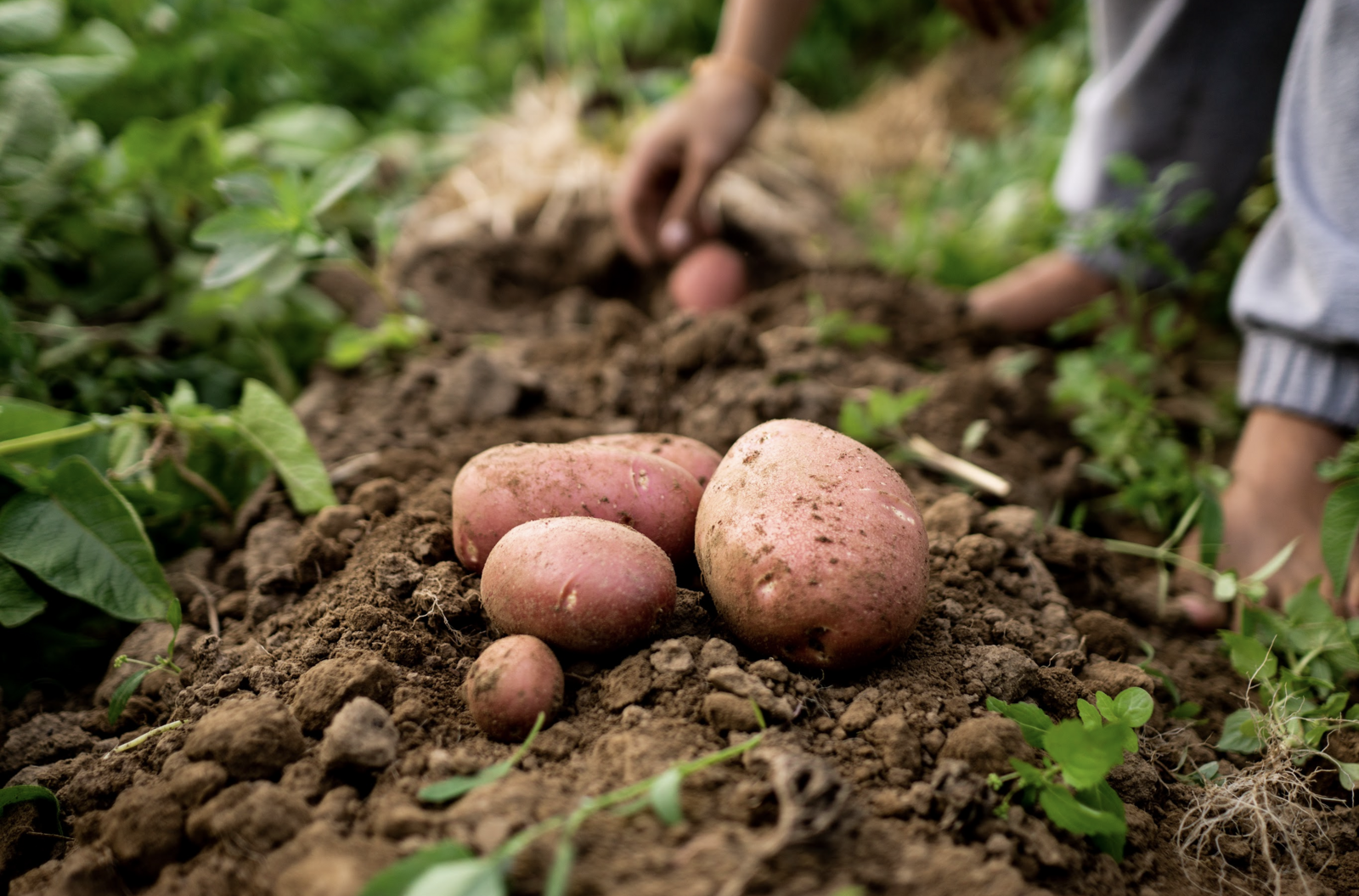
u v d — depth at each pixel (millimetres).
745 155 3494
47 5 2008
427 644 1288
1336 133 1605
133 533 1410
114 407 1884
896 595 1134
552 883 840
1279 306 1746
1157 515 1874
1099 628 1505
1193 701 1507
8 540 1366
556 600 1141
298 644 1338
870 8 4934
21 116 1913
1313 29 1629
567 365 2223
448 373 2025
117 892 1057
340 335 2133
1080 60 4117
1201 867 1190
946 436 2033
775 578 1136
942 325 2504
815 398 1946
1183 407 2342
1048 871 1047
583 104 3471
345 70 3502
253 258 1752
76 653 1538
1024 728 1152
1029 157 3629
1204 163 2363
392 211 2186
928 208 3625
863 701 1185
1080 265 2486
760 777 1033
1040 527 1710
